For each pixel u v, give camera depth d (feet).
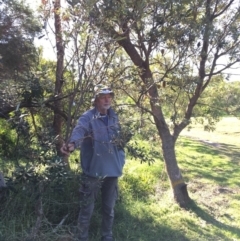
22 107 15.10
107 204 14.42
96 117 13.34
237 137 54.80
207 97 22.91
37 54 21.38
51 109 17.08
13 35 21.66
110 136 13.48
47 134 12.50
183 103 21.94
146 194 22.74
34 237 12.35
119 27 14.39
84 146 13.85
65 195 15.49
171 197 21.98
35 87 13.97
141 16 14.55
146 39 16.35
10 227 13.35
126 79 16.11
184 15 15.81
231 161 36.50
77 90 14.34
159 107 20.68
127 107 17.51
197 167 32.91
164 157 21.67
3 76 19.63
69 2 12.23
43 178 11.50
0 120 22.91
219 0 19.29
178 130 21.65
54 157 11.71
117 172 13.99
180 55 17.72
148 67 18.13
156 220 18.58
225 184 27.76
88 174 13.80
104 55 13.74
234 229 19.30
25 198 14.55
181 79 18.60
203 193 25.27
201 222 19.61
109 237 14.75
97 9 12.94
